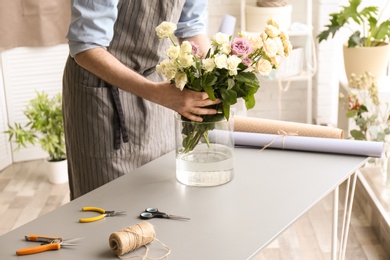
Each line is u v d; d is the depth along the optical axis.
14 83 4.84
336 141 2.41
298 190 2.12
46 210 4.26
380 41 4.49
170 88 2.13
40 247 1.78
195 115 2.11
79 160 2.64
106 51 2.31
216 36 2.03
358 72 4.46
